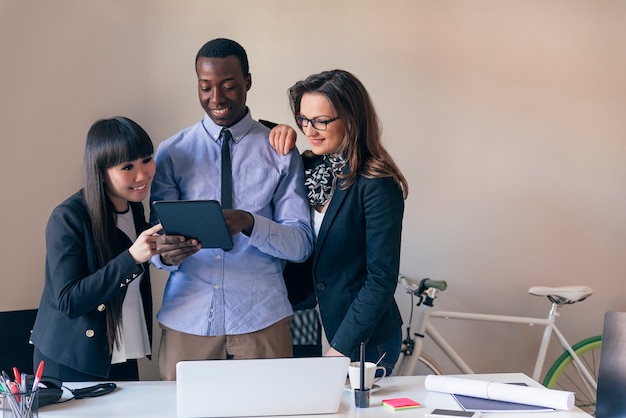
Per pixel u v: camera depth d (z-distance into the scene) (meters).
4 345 2.93
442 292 3.67
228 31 3.39
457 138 3.63
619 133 3.76
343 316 2.46
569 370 3.78
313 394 1.89
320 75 2.42
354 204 2.41
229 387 1.86
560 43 3.69
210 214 2.12
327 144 2.42
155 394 2.07
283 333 2.53
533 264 3.74
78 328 2.33
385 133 3.56
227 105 2.42
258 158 2.52
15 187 3.14
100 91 3.25
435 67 3.59
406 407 1.96
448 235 3.65
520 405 2.00
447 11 3.58
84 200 2.35
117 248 2.37
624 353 2.00
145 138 2.34
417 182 3.61
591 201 3.76
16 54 3.12
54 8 3.18
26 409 1.72
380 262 2.36
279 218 2.54
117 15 3.26
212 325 2.43
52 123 3.19
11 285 3.16
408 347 3.40
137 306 2.48
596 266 3.79
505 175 3.68
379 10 3.52
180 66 3.34
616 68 3.74
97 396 2.05
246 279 2.45
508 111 3.66
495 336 3.73
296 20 3.45
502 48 3.64
